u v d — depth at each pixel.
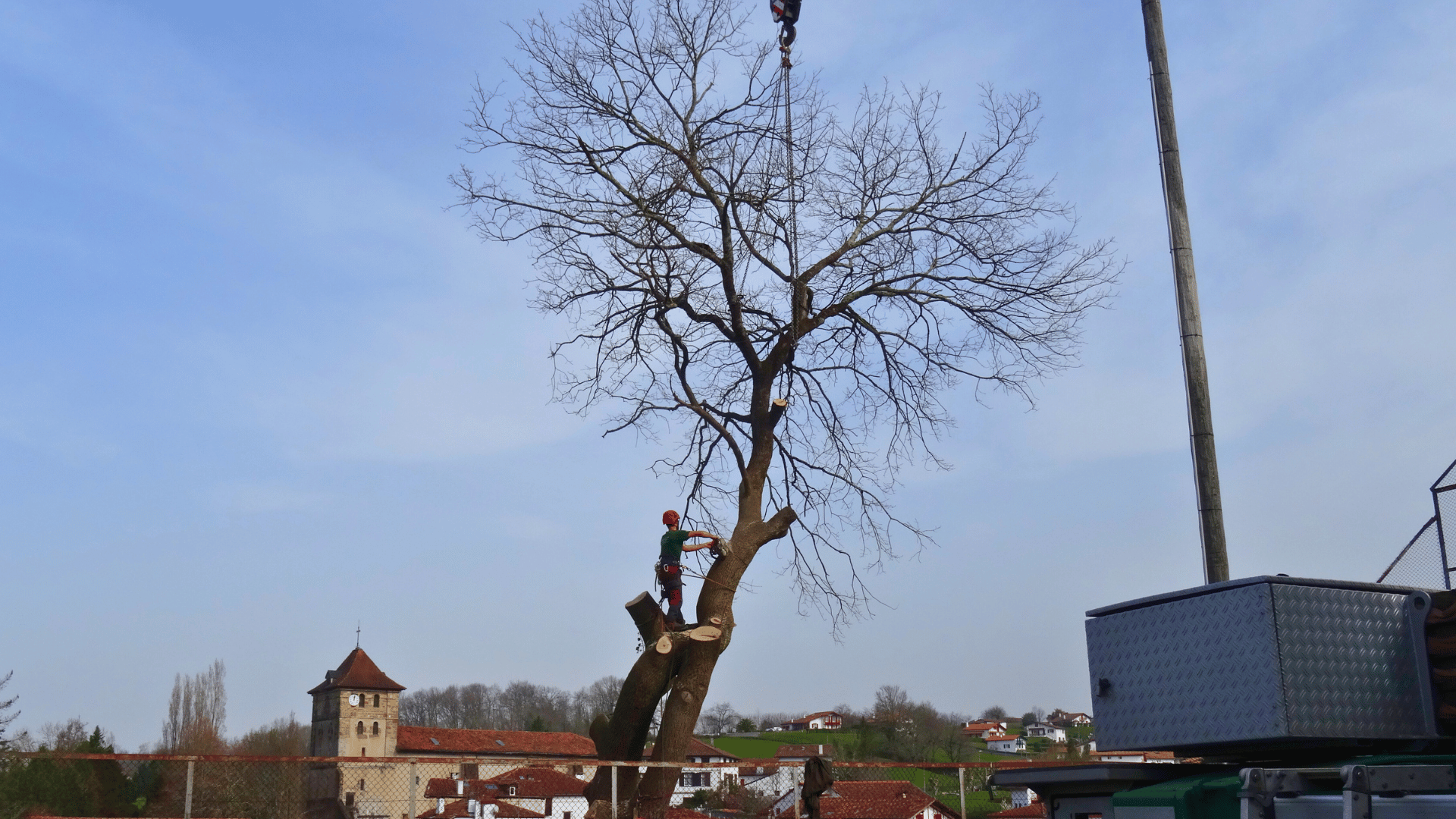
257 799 22.27
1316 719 4.75
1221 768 5.43
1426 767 3.98
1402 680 4.99
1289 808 4.23
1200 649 5.20
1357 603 5.04
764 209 16.34
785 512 15.57
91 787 18.36
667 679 14.34
